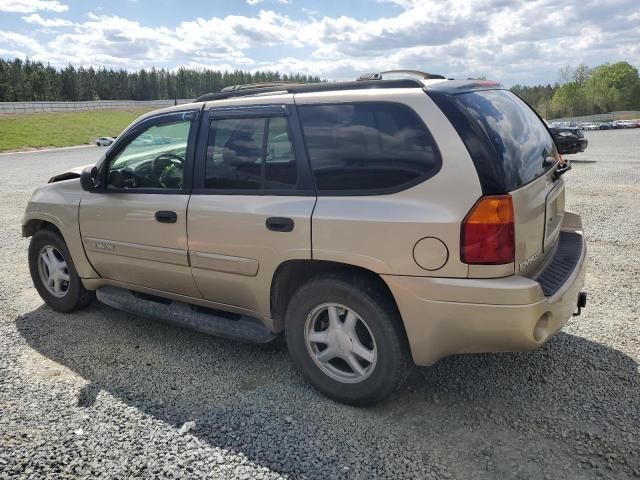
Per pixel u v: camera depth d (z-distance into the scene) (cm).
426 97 273
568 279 296
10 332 425
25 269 605
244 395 322
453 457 260
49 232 454
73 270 446
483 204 253
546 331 269
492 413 295
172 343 400
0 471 253
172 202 354
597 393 310
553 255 331
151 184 373
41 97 10825
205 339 407
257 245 315
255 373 351
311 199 296
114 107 8756
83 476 250
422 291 267
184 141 354
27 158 3128
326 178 293
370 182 280
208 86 13825
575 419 286
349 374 308
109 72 12519
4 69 10275
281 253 306
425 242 262
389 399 314
